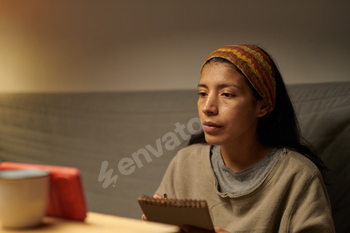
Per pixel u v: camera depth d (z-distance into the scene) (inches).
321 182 33.4
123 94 59.1
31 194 17.8
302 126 44.4
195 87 54.0
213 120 31.7
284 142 37.2
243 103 31.6
